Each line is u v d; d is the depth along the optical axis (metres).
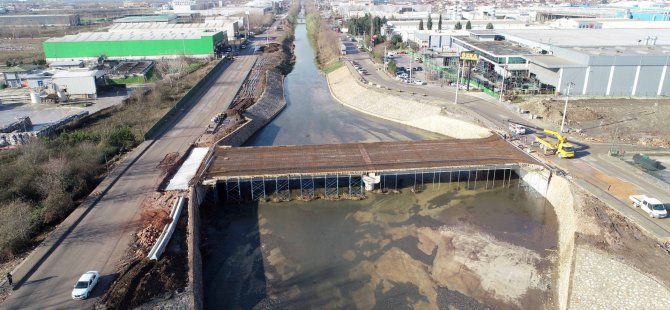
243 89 96.44
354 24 180.75
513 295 36.41
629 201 44.34
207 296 36.53
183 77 106.50
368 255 41.88
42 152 54.75
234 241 44.41
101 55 128.38
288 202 51.72
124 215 43.78
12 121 74.81
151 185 50.06
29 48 157.62
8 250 37.22
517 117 71.56
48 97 87.50
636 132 63.66
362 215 49.00
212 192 52.78
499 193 53.75
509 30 119.69
